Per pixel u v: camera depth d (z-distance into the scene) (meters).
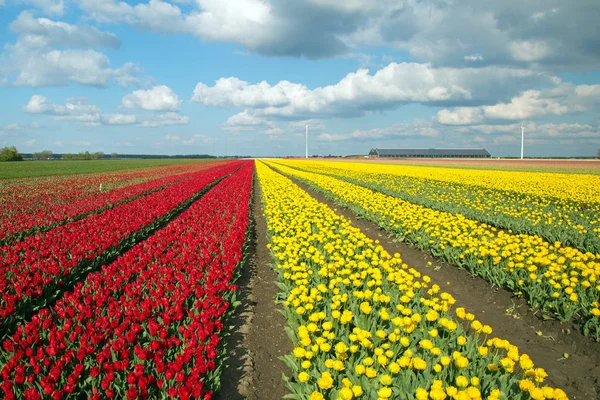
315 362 5.64
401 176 39.81
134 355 5.75
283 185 30.66
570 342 7.39
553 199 22.70
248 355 7.07
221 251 11.43
